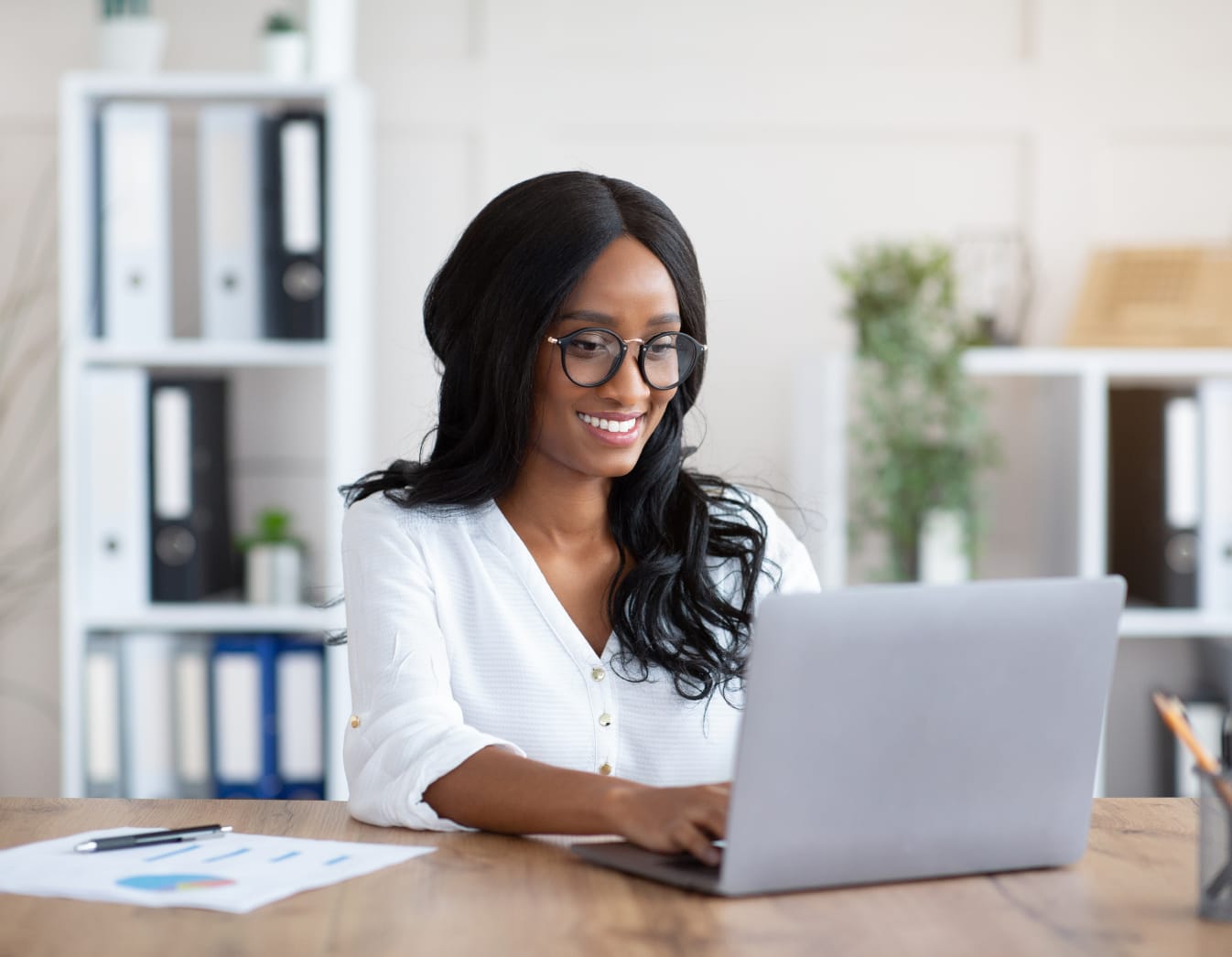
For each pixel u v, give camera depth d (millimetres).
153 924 958
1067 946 928
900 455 2824
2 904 999
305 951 909
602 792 1157
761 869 1026
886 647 1027
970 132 3070
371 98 3041
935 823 1072
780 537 1685
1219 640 3045
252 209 2801
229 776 2850
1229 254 2896
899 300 2811
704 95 3059
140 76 2783
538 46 3053
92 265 2865
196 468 2871
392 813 1242
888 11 3061
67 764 2809
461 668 1496
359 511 1565
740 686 1548
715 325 3086
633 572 1531
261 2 3049
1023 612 1065
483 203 3059
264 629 2908
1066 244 3072
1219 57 3059
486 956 902
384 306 3076
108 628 2881
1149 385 3066
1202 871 991
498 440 1514
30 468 3104
